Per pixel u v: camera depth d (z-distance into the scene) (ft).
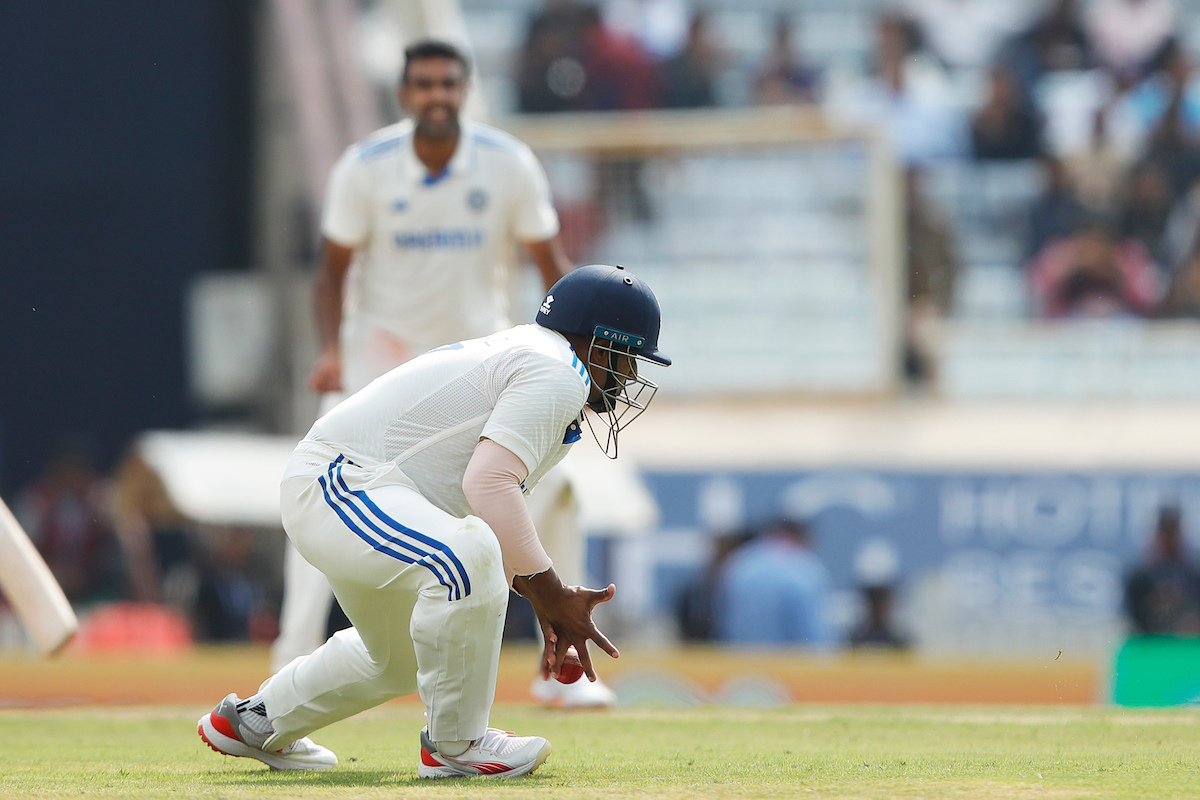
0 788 33.96
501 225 55.52
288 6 146.92
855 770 37.55
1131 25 161.58
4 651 100.58
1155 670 76.64
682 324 142.61
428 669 34.40
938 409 136.36
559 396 34.19
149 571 126.41
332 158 145.38
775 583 97.76
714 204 143.95
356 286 56.24
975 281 152.76
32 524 132.16
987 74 161.58
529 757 35.81
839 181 142.51
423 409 34.86
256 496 116.16
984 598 123.34
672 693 80.53
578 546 55.11
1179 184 154.40
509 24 167.22
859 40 166.71
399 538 33.71
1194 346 137.59
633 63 158.10
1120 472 123.65
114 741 48.08
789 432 133.90
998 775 36.19
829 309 141.59
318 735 49.55
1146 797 31.42
